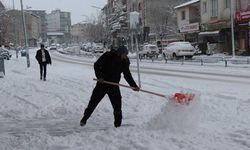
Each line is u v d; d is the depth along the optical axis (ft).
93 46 243.81
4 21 270.67
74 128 26.68
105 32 293.64
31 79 66.49
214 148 19.81
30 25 457.27
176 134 22.72
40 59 64.03
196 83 58.39
